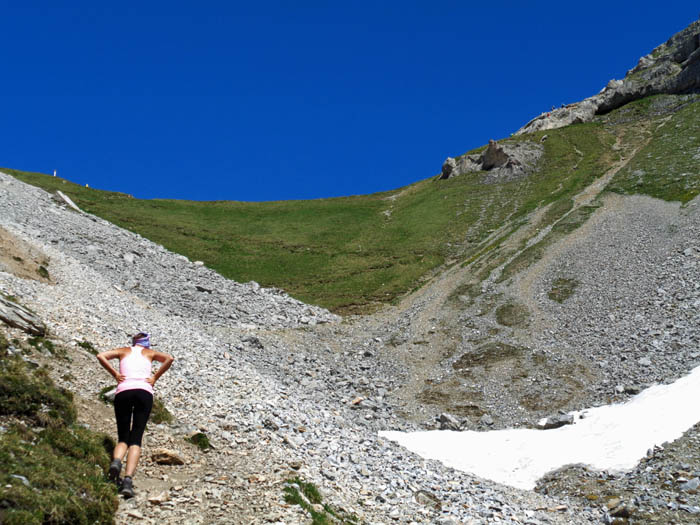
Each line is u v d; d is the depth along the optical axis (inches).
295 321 1950.1
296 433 632.4
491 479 797.9
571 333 1581.0
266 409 682.8
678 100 5147.6
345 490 493.7
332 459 583.2
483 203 3791.8
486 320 1811.0
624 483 715.4
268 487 413.7
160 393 614.9
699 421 803.4
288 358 1486.2
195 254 2940.5
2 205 2122.3
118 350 409.4
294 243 3358.8
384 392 1374.3
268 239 3422.7
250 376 926.4
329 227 3750.0
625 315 1590.8
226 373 868.0
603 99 5634.8
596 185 3341.5
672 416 845.8
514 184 4087.1
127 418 377.7
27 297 813.2
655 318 1507.1
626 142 4434.1
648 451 772.0
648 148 3863.2
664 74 5620.1
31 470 329.4
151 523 332.2
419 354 1644.9
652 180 2974.9
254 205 4478.3
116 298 1268.5
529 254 2341.3
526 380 1349.7
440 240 3203.7
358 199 4830.2
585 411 1082.1
